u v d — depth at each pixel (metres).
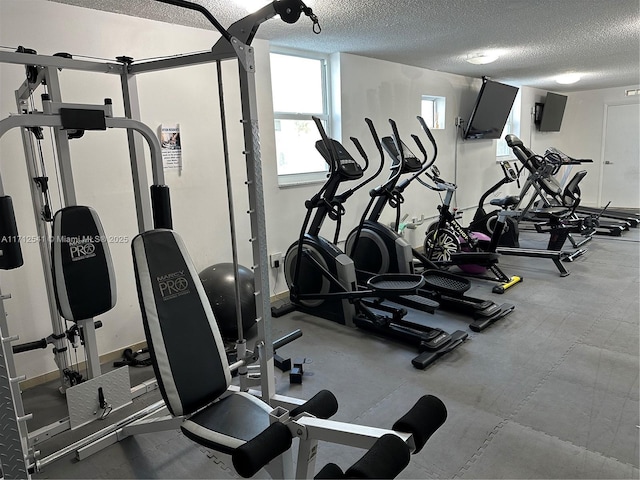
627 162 8.34
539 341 3.06
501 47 4.45
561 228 5.04
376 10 3.09
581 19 3.54
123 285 3.05
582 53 4.89
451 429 2.12
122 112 2.94
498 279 4.32
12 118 1.62
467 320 3.48
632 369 2.65
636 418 2.17
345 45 4.09
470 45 4.30
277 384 2.60
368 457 1.12
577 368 2.68
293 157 4.35
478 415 2.23
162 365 1.60
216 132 3.48
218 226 3.57
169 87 3.17
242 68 1.72
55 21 2.60
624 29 3.87
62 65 1.84
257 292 1.87
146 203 2.30
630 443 1.99
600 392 2.41
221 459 2.01
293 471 1.73
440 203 6.08
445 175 6.12
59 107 1.73
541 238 6.38
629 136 8.24
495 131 6.50
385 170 5.11
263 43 3.74
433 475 1.83
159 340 1.61
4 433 1.41
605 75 6.62
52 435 1.94
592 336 3.12
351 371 2.73
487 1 3.01
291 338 3.04
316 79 4.44
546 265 4.96
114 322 3.03
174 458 2.02
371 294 3.20
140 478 1.90
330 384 2.59
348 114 4.56
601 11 3.34
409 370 2.72
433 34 3.81
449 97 5.95
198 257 3.47
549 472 1.82
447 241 4.90
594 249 5.63
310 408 1.52
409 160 3.74
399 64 5.08
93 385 2.05
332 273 3.50
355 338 3.23
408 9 3.09
